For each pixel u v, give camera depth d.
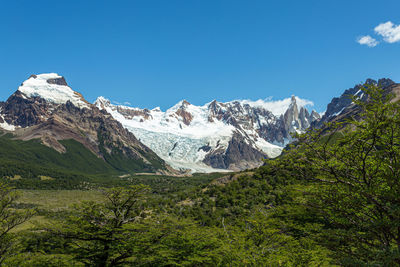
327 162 17.14
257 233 28.09
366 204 16.55
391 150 14.97
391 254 13.62
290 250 23.75
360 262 14.56
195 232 28.45
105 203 27.12
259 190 72.44
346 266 15.20
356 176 17.56
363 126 15.42
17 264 23.69
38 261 22.78
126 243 23.72
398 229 14.99
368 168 16.83
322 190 18.33
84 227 24.20
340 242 17.64
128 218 27.03
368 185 16.12
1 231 30.12
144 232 25.62
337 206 17.39
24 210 34.09
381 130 14.86
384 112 14.45
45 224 24.98
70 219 24.78
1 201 34.09
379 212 16.17
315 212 20.30
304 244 24.44
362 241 16.48
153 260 23.88
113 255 24.05
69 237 24.19
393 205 14.16
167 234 26.45
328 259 20.14
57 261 22.89
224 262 24.69
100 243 24.81
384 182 16.23
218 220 63.75
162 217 29.11
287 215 25.00
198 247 26.83
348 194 17.00
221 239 28.64
